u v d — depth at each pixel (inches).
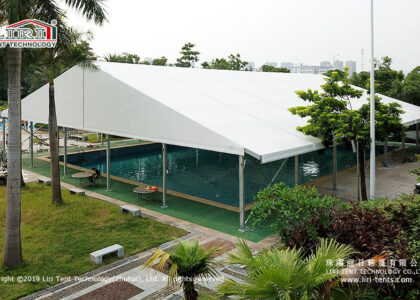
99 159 1050.1
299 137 510.3
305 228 330.0
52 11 426.3
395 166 818.2
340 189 631.2
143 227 451.8
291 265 196.1
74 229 443.2
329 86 523.5
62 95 715.4
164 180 537.0
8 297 292.8
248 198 628.7
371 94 484.4
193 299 246.5
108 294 298.4
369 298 267.6
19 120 344.5
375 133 510.9
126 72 633.6
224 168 917.8
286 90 829.8
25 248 383.9
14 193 343.6
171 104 518.0
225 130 465.4
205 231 442.3
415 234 326.3
